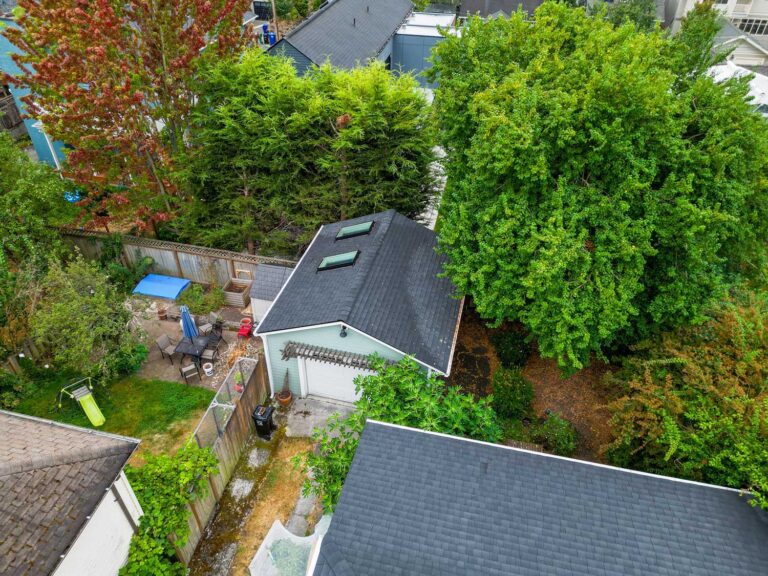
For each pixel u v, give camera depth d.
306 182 21.34
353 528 8.84
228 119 19.09
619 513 9.30
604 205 13.13
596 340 13.87
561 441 14.86
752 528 9.16
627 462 13.70
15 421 10.21
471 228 15.02
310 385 17.03
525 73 14.77
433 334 15.18
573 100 12.98
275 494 14.29
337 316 14.43
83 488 9.18
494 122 13.41
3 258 17.25
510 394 16.08
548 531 8.91
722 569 8.43
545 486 9.77
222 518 13.64
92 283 16.41
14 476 8.66
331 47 30.00
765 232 16.41
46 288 16.50
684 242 13.30
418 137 20.30
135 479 11.76
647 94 12.71
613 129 12.73
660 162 13.78
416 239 18.30
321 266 17.12
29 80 18.59
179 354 18.34
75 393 15.20
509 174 13.88
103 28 17.22
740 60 41.41
